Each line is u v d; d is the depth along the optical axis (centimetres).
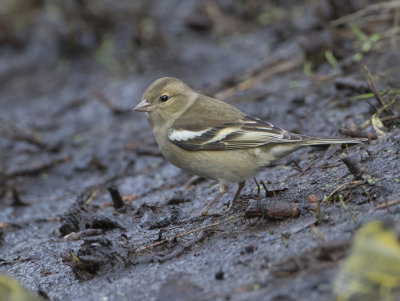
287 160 1199
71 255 886
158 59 1953
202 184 1256
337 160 1070
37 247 1046
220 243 830
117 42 2103
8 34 2202
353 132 1124
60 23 2194
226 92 1644
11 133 1758
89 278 816
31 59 2167
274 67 1686
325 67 1557
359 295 605
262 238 798
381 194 823
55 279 851
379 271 600
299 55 1689
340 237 718
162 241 882
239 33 1994
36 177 1514
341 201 824
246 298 641
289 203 845
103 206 1237
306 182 1014
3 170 1545
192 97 1066
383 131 1107
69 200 1359
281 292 636
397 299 584
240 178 998
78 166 1514
